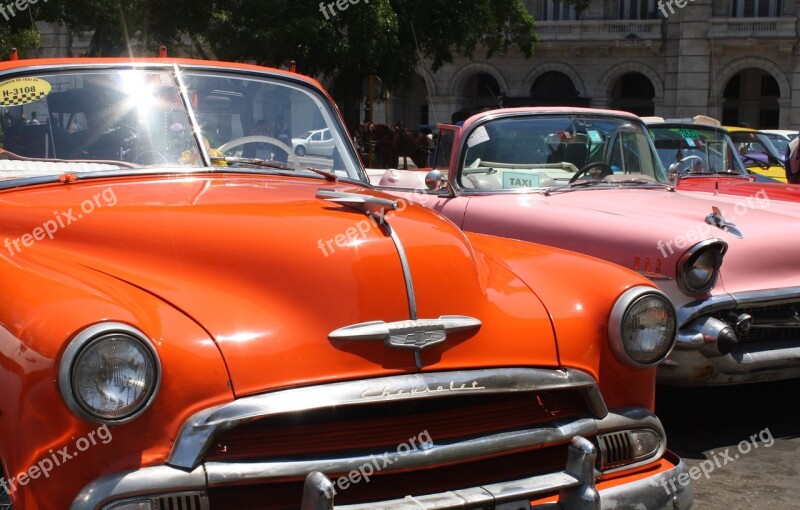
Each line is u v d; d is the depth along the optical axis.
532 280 2.97
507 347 2.63
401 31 19.66
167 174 3.34
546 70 33.75
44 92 3.47
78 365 2.09
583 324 2.79
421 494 2.48
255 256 2.59
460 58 34.47
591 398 2.71
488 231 5.20
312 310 2.48
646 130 6.19
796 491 3.96
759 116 33.75
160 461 2.21
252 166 3.63
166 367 2.23
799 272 4.53
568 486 2.56
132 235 2.68
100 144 3.50
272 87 3.87
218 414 2.22
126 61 3.62
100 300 2.26
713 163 7.90
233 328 2.38
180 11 17.23
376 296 2.54
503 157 5.73
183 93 3.62
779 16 30.45
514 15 22.72
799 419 4.95
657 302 2.84
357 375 2.39
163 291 2.45
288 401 2.28
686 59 31.47
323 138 3.95
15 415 2.21
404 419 2.50
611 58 32.84
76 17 16.64
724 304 4.26
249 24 17.48
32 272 2.46
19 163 3.29
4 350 2.28
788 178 9.05
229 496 2.35
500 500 2.47
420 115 35.88
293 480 2.29
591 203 5.18
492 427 2.57
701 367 4.27
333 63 18.86
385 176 5.98
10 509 2.42
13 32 17.09
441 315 2.59
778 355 4.43
